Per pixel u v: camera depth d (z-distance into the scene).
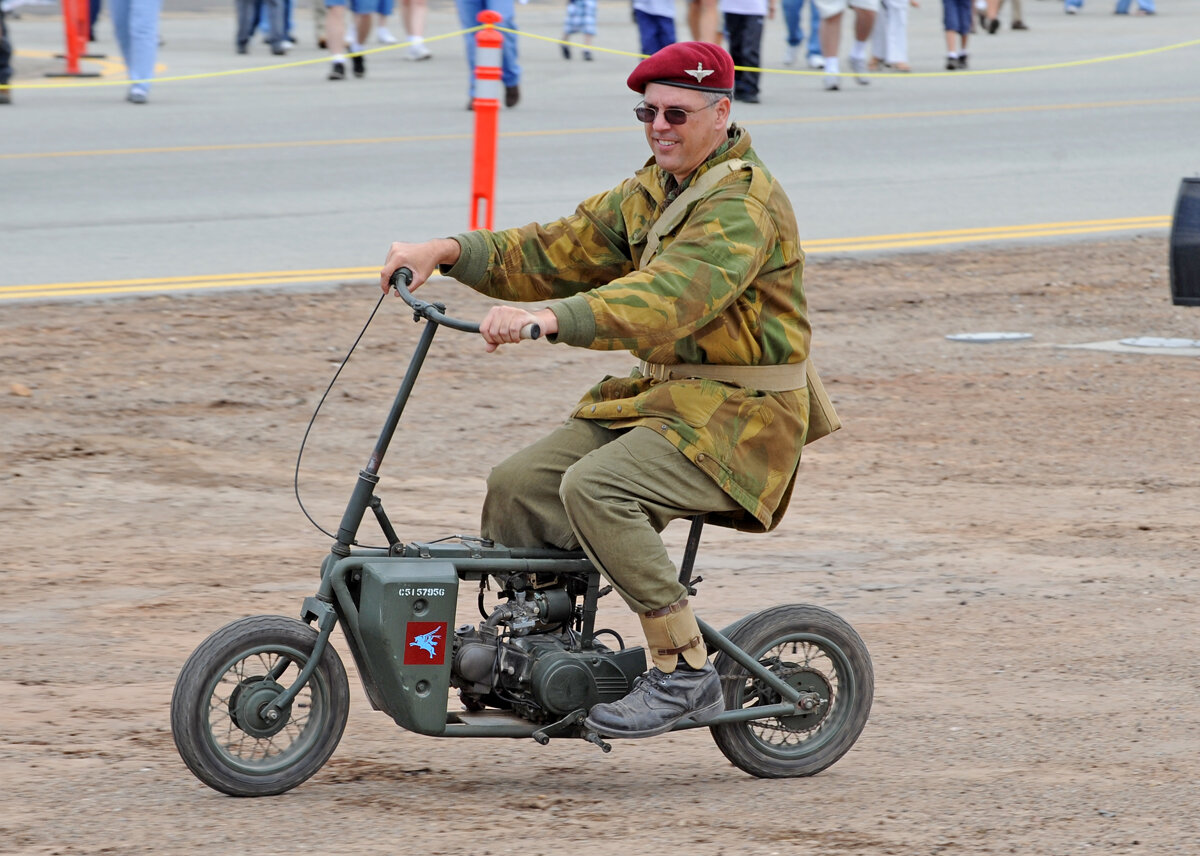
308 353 32.94
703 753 16.95
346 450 28.06
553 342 13.93
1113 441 29.66
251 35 82.94
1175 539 24.56
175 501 25.28
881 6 76.50
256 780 14.91
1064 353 35.31
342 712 15.24
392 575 14.52
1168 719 17.61
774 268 14.93
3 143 54.06
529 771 16.14
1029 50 87.50
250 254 39.66
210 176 49.00
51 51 83.38
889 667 19.27
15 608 20.62
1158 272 41.75
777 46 88.06
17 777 15.29
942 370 33.91
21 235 41.16
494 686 15.27
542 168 49.72
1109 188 50.56
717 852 13.87
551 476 15.25
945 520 25.42
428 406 30.53
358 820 14.45
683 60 14.59
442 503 25.58
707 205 14.61
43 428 28.22
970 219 46.12
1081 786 15.61
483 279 15.71
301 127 57.97
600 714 14.98
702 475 14.93
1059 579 22.75
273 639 14.79
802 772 16.02
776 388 15.15
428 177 49.00
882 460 28.50
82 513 24.56
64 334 33.22
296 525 24.39
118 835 13.95
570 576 15.39
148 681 18.23
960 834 14.38
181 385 30.77
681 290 14.11
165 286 36.66
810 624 16.11
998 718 17.61
